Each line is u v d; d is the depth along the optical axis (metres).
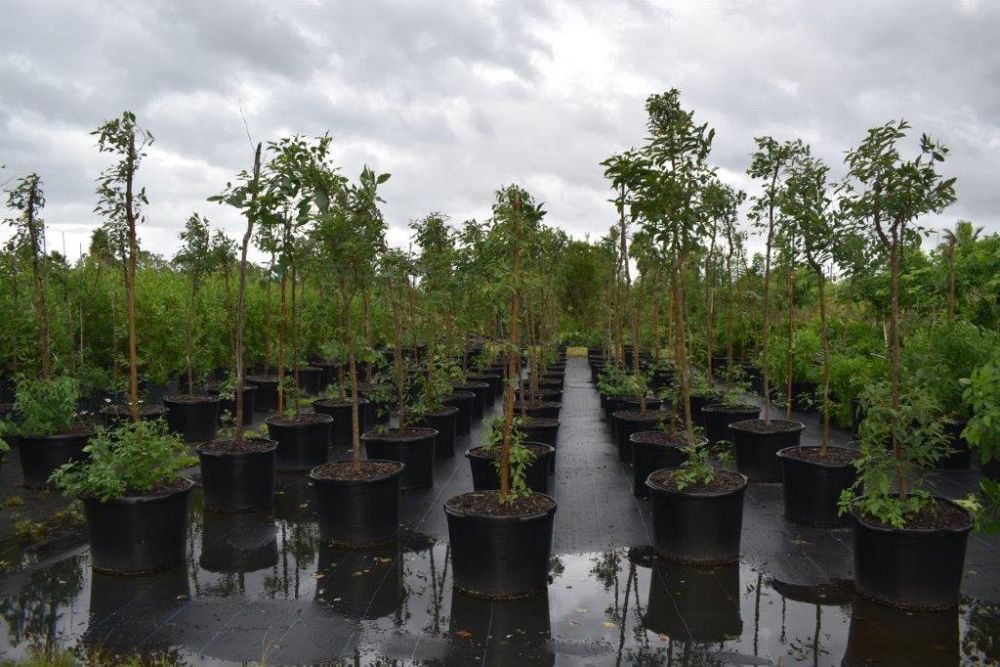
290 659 3.67
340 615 4.20
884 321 10.07
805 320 15.27
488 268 5.79
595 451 9.07
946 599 4.18
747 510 6.35
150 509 4.84
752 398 13.49
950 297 8.34
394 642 3.85
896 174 4.54
